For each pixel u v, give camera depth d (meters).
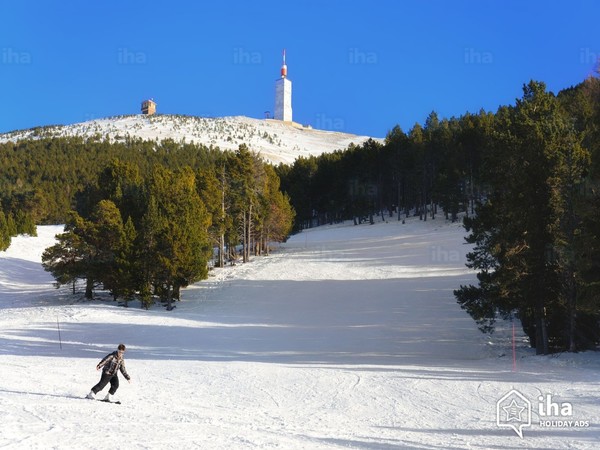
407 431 12.00
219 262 65.38
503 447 10.51
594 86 33.00
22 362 23.12
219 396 16.38
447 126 120.81
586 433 11.48
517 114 27.47
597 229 21.81
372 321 36.78
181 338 32.50
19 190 136.88
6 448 8.45
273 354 27.80
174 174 59.66
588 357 22.77
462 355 27.55
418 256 61.34
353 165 110.75
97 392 15.07
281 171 137.25
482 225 28.00
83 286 56.97
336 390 17.33
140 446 9.15
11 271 68.31
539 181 24.89
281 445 10.02
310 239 88.12
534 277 25.03
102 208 48.16
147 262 45.16
